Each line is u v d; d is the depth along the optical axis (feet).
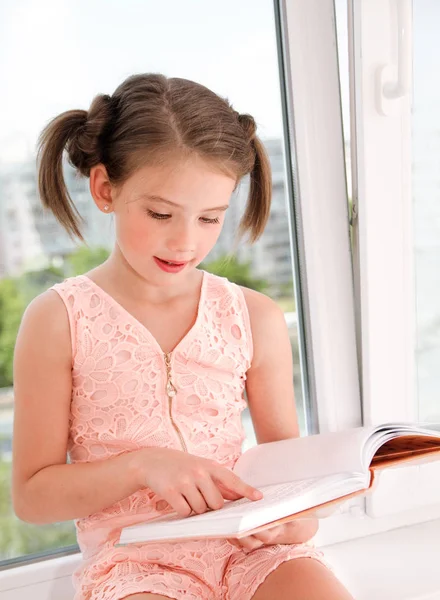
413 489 3.91
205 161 2.68
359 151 3.52
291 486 2.47
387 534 3.91
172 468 2.61
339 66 3.60
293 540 2.89
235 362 3.14
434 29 3.59
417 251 3.81
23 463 2.89
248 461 2.91
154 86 2.79
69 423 3.05
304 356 3.91
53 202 3.01
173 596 2.58
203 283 3.19
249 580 2.76
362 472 2.40
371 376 3.75
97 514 2.92
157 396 2.98
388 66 3.43
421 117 3.66
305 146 3.58
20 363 2.90
